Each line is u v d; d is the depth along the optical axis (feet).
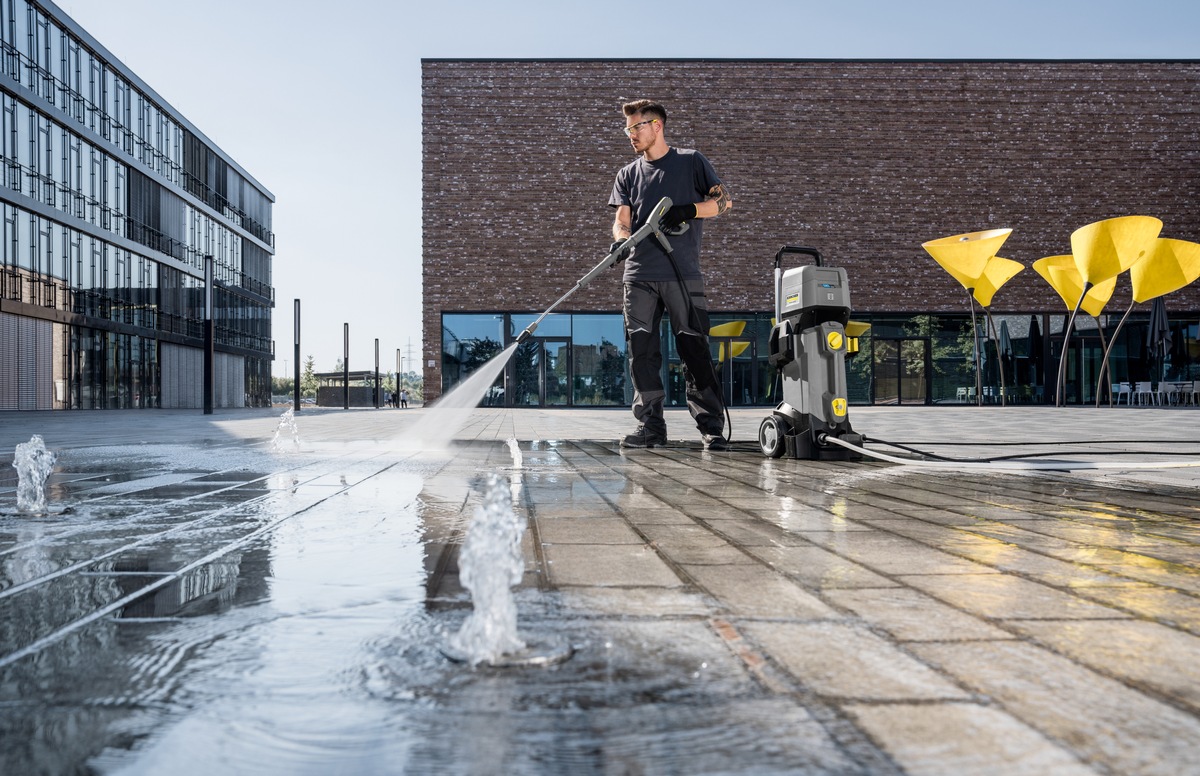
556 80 86.79
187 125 121.60
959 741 3.56
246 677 4.36
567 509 11.30
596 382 86.99
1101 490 13.97
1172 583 6.79
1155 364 91.25
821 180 88.79
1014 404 89.92
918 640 5.09
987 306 81.41
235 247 143.02
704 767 3.29
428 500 12.02
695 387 23.76
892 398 89.30
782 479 15.48
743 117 88.22
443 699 4.04
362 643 4.97
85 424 47.78
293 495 12.63
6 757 3.39
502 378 86.38
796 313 20.03
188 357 123.24
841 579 6.92
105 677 4.37
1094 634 5.26
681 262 23.13
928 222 89.30
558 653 4.69
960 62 89.45
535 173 86.69
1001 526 9.93
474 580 4.82
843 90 88.84
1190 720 3.82
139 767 3.31
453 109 86.28
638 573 7.13
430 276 86.07
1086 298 79.36
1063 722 3.78
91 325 93.86
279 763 3.34
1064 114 89.92
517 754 3.42
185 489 13.47
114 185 100.48
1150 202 90.43
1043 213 89.97
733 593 6.37
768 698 4.06
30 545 8.35
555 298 86.58
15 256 79.77
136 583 6.65
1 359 78.07
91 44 93.56
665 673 4.43
